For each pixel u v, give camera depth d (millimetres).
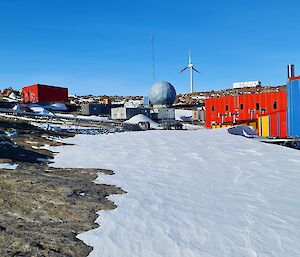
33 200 9078
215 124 40031
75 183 11070
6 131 23641
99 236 6844
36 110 53781
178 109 73375
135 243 6508
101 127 38969
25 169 13211
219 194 9992
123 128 40406
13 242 6500
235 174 12852
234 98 43656
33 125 31734
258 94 41281
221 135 24828
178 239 6672
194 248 6277
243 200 9336
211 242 6535
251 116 41875
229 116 44219
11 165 13625
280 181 11617
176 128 48250
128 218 7844
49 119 40094
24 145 19859
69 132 30766
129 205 8852
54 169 13883
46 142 22141
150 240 6637
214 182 11570
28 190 9922
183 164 14992
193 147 19766
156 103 77250
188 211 8352
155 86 77750
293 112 25984
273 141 24516
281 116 29859
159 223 7516
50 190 9984
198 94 121000
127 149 20047
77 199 9219
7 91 84438
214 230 7125
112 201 9234
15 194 9508
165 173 13141
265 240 6613
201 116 65812
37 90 63406
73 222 7637
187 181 11742
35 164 14664
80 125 38438
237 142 21406
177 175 12742
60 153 18828
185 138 23656
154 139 23859
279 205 8859
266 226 7344
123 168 14320
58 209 8445
